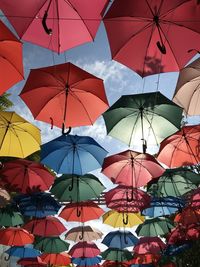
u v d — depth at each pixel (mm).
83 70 2752
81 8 1981
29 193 4148
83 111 2846
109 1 1975
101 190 4355
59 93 2773
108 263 7867
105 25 2064
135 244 6352
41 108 2855
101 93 2793
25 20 1988
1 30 1980
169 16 2012
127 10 2002
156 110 3006
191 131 3412
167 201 4520
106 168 3703
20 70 2219
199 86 2777
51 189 4379
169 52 2135
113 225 5414
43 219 5262
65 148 3639
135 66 2211
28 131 3459
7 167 3951
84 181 4309
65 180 4332
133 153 3672
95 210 4875
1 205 4223
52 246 6234
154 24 2045
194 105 2879
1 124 3381
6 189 4066
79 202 4672
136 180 3785
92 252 6672
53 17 2012
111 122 3143
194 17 2014
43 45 2131
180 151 3547
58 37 2104
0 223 5000
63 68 2705
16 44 2055
